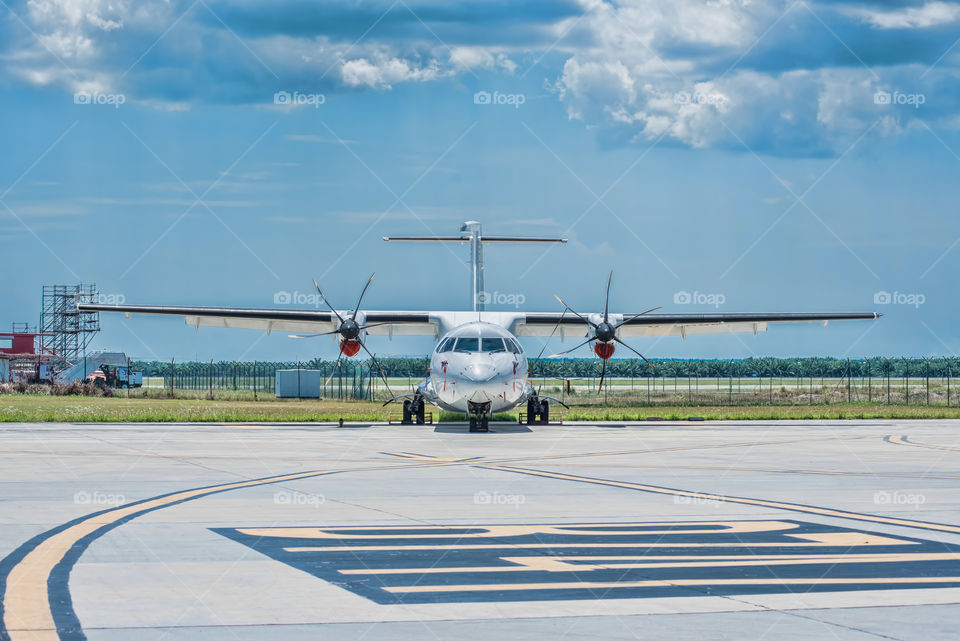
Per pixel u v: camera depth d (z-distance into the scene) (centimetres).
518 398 3547
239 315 4181
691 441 3102
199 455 2433
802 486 1823
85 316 10300
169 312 4219
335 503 1545
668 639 781
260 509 1471
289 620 832
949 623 831
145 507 1484
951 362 14338
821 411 5734
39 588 942
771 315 4409
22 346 10162
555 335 4650
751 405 6919
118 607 871
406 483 1828
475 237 4550
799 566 1069
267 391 9600
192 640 769
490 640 777
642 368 15188
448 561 1086
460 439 3119
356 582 978
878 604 898
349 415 4828
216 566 1050
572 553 1138
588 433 3516
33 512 1425
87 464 2164
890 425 4281
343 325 3962
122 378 10450
